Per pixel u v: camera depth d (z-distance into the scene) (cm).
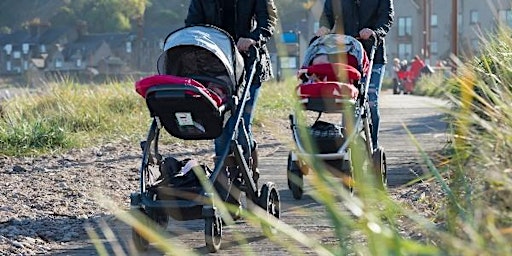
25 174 2281
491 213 841
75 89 4456
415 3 15175
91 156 2688
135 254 1350
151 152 1473
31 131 2897
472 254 758
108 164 2472
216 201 1195
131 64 19025
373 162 1758
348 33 1900
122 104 4094
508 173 936
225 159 1402
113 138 3216
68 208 1781
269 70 1614
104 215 1703
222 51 1416
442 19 14488
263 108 4372
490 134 1059
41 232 1561
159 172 1438
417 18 15162
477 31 1772
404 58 15475
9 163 2536
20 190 2003
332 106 1642
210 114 1350
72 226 1609
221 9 1633
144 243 1368
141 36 19300
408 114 4184
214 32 1439
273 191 1509
